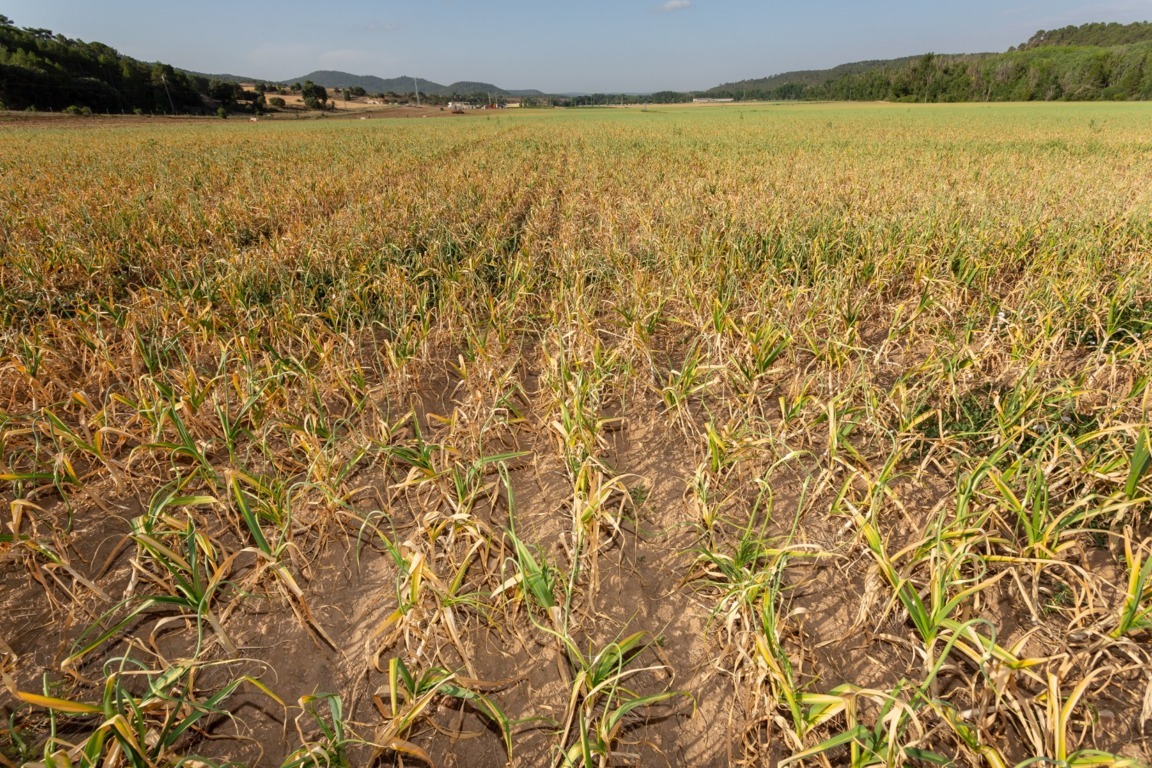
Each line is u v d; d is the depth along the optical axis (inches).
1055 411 149.1
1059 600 102.5
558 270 271.1
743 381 165.8
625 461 153.4
